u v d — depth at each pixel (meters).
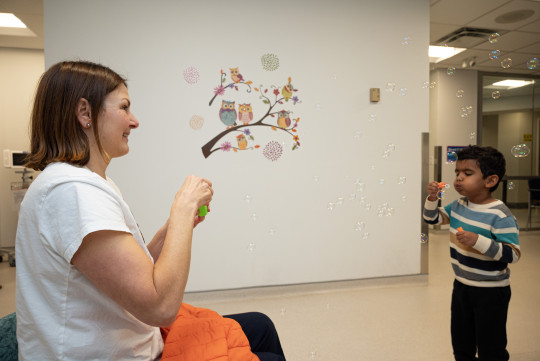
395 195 2.79
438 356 1.74
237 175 2.51
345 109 2.68
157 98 2.37
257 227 2.55
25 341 0.61
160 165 2.39
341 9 2.63
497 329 1.27
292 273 2.62
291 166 2.60
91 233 0.54
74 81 0.63
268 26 2.52
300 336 1.96
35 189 0.58
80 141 0.64
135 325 0.66
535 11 3.14
